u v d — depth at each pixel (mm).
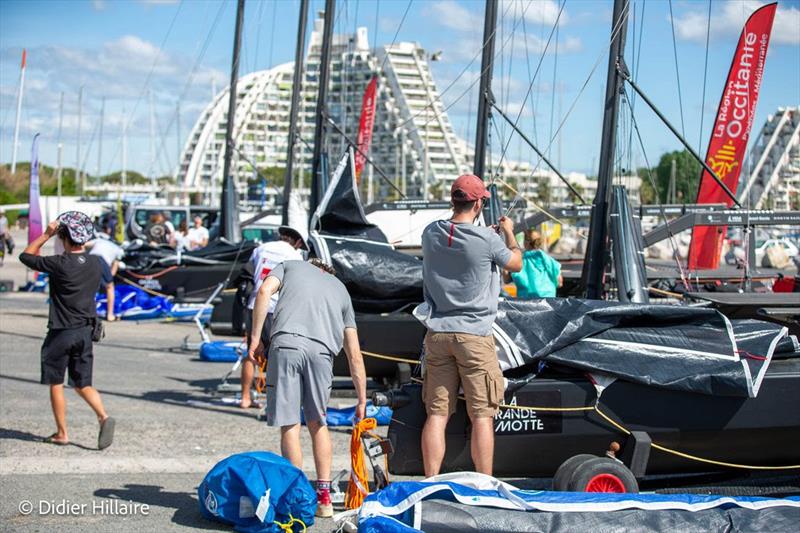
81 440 8734
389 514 5449
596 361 6688
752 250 17703
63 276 8281
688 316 6949
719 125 17359
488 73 13055
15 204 81625
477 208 6566
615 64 10195
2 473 7520
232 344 14625
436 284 6430
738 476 7340
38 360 13648
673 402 6715
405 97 114438
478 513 5379
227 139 25625
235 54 25688
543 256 9922
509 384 6574
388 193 115062
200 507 6434
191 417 9945
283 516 6020
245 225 26219
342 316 6664
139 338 17125
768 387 6793
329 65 18703
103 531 6098
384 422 9820
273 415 6375
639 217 13867
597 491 6270
